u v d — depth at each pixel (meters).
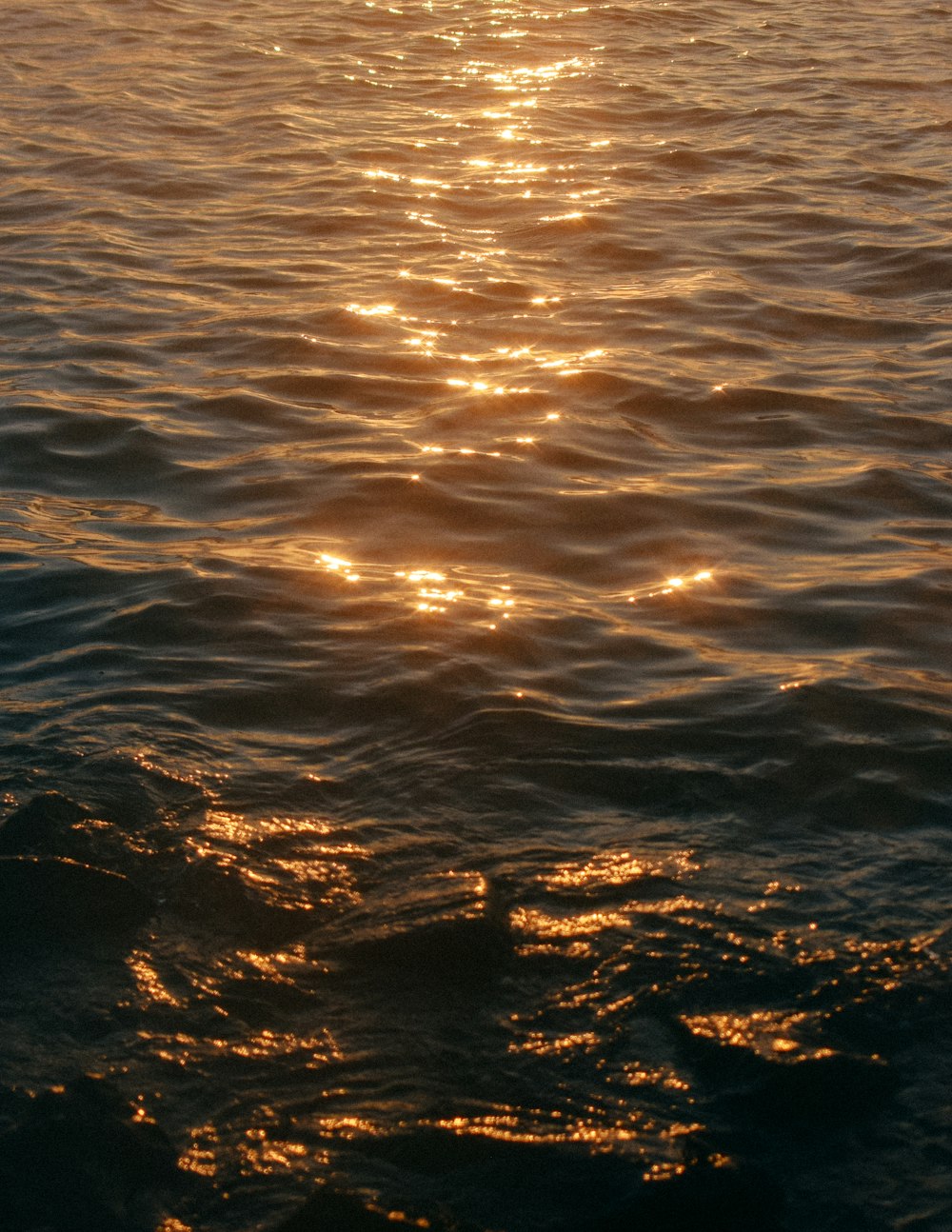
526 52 15.61
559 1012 3.01
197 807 3.66
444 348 7.79
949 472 6.23
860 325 8.25
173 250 9.62
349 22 16.94
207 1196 2.57
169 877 3.38
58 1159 2.63
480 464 6.21
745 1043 2.92
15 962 3.11
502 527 5.59
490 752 3.96
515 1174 2.62
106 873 3.33
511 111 13.23
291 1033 2.95
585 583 5.14
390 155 11.82
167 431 6.61
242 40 15.99
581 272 9.19
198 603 4.86
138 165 11.54
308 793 3.76
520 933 3.23
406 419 6.80
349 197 10.74
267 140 12.26
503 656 4.51
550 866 3.48
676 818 3.70
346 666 4.43
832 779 3.87
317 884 3.39
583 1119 2.74
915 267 9.24
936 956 3.18
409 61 15.18
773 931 3.25
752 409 6.95
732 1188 2.58
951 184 11.16
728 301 8.61
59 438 6.50
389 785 3.81
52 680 4.37
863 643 4.68
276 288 8.83
